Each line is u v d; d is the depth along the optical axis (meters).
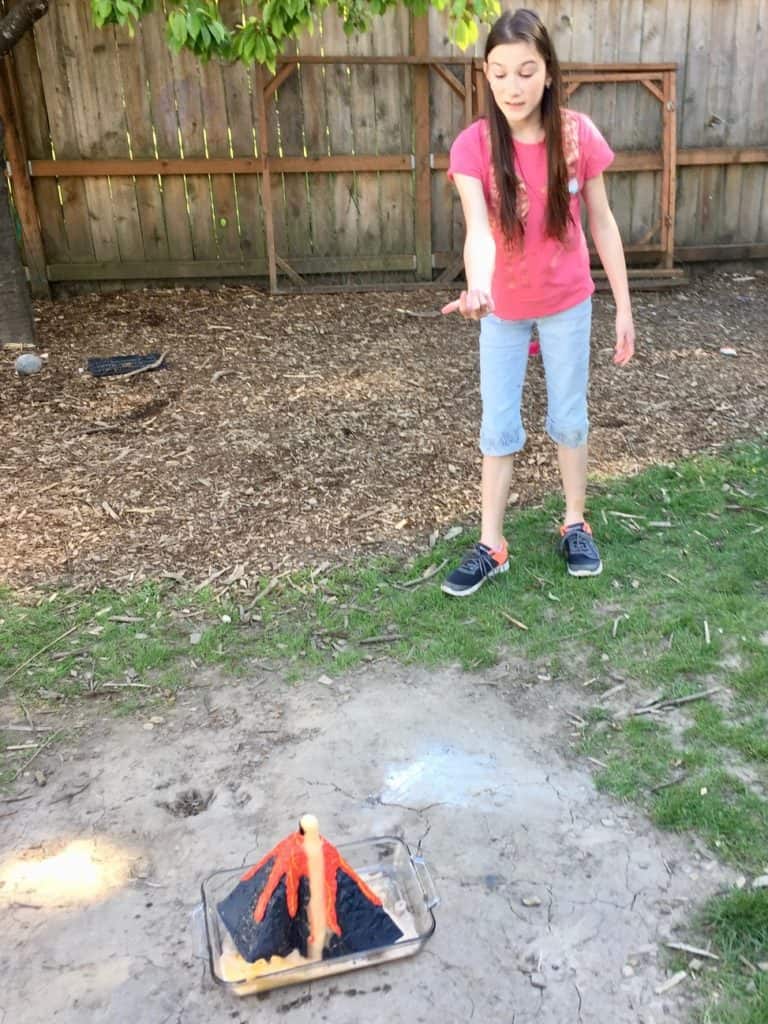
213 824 2.46
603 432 5.00
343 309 7.45
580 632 3.25
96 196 7.78
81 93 7.51
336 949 2.04
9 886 2.28
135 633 3.33
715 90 8.19
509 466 3.44
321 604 3.47
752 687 2.91
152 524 4.09
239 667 3.13
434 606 3.44
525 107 2.78
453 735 2.76
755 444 4.83
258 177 7.89
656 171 8.24
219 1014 1.95
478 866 2.29
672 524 4.00
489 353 3.27
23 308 6.41
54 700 2.98
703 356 6.28
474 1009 1.94
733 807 2.43
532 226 2.99
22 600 3.54
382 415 5.21
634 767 2.60
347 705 2.92
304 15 4.99
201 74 7.55
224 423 5.11
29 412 5.29
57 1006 1.98
